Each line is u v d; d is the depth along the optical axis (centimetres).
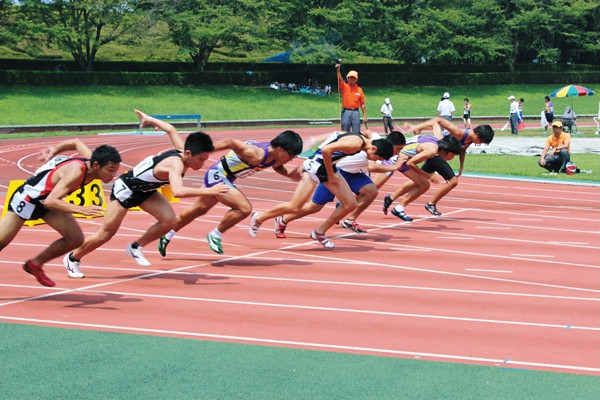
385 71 7050
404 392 581
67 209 814
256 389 586
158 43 6191
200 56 6294
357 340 725
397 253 1184
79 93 5378
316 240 1288
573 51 8044
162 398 565
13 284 955
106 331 749
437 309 850
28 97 5100
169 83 5972
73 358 661
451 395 576
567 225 1478
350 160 1280
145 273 1025
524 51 7950
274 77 6469
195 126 4891
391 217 1561
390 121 4069
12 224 856
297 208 1209
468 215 1598
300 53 6412
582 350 700
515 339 734
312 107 5872
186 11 6016
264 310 837
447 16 6931
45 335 733
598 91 7356
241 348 695
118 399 563
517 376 621
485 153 2888
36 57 6300
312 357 670
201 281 977
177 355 673
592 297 919
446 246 1249
